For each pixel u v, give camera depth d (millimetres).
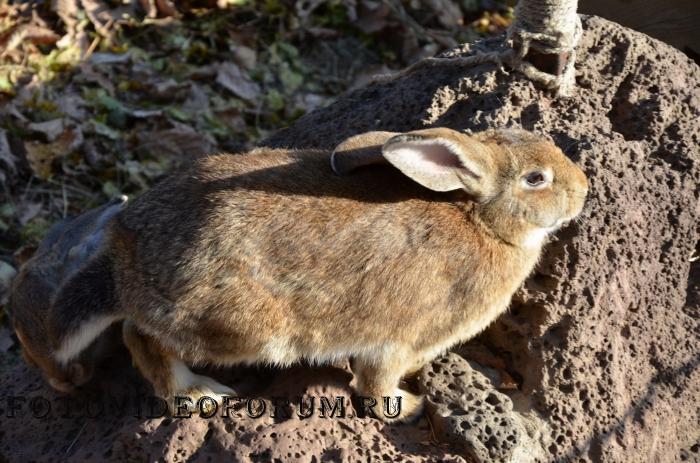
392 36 2477
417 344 1605
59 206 2086
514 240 1603
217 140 2205
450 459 1577
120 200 1749
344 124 1778
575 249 1640
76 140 2133
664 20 1991
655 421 1688
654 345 1704
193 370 1650
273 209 1573
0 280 1976
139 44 2287
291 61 2373
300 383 1617
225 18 2398
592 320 1649
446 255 1583
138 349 1614
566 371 1645
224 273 1566
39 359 1694
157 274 1581
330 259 1569
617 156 1670
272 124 2256
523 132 1634
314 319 1579
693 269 1751
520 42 1704
